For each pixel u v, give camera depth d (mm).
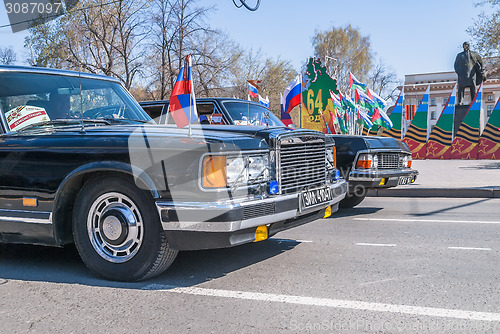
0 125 4227
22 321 3025
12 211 4020
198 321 2971
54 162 3836
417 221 6594
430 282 3732
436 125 21094
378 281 3764
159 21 23781
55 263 4395
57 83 4785
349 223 6469
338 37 53188
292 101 10703
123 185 3646
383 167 7250
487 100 70125
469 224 6305
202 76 26281
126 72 22953
